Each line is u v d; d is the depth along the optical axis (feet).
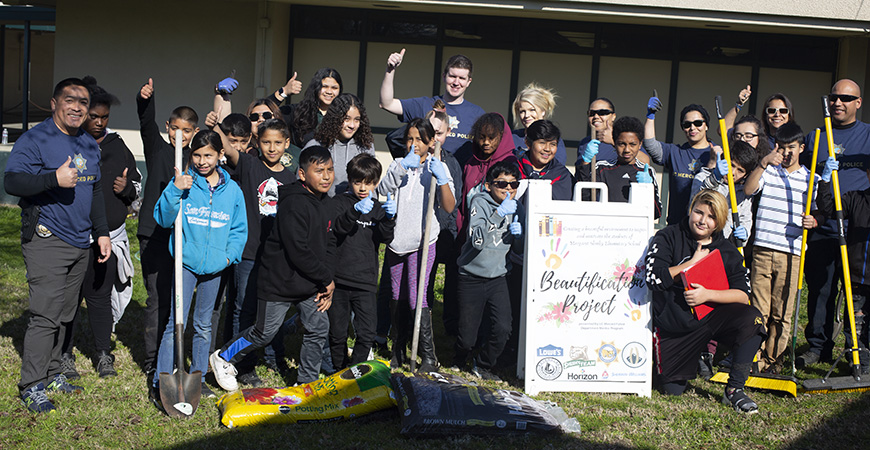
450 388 14.82
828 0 32.40
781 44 37.78
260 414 14.44
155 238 16.22
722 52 37.86
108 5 37.45
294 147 19.76
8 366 17.25
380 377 15.24
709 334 16.69
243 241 15.99
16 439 13.65
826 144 20.72
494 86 38.04
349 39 37.78
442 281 26.50
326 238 15.74
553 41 37.73
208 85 37.88
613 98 38.09
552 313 16.88
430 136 17.29
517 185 17.01
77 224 15.25
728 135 21.81
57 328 15.37
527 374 16.80
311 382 15.65
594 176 17.74
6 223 33.40
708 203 16.29
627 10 32.73
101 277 17.17
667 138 38.34
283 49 37.35
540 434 14.34
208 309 15.85
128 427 14.32
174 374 15.14
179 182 14.47
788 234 18.26
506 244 17.19
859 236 18.54
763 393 17.26
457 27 37.70
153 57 37.76
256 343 15.76
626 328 17.06
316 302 15.79
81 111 14.88
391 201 16.16
